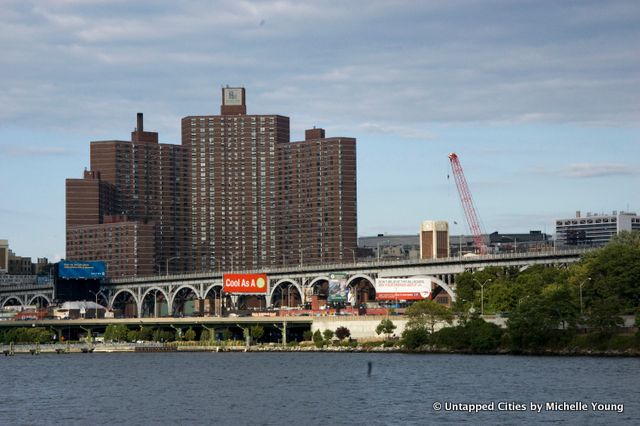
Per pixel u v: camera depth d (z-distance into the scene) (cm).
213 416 19662
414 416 18812
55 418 19875
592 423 17600
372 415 19112
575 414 18550
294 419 18950
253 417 19362
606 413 18575
